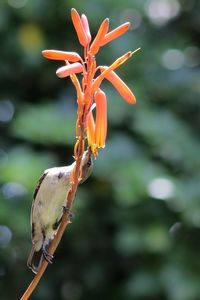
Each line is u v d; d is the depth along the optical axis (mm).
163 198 11070
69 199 5379
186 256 11266
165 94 12422
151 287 11023
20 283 12195
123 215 11578
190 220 11062
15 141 12164
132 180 11070
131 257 11781
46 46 12422
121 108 11664
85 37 5195
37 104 12102
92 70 5113
